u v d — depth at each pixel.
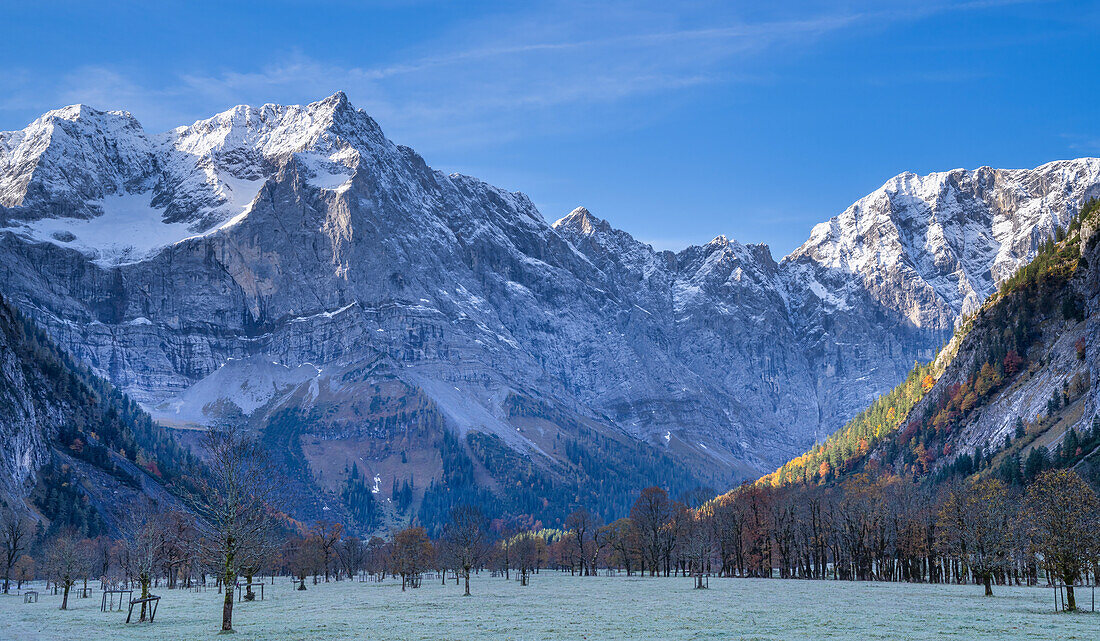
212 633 88.88
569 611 108.31
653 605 115.25
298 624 96.94
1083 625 85.50
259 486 96.69
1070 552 98.12
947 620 90.62
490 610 112.38
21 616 111.62
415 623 96.19
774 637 79.06
